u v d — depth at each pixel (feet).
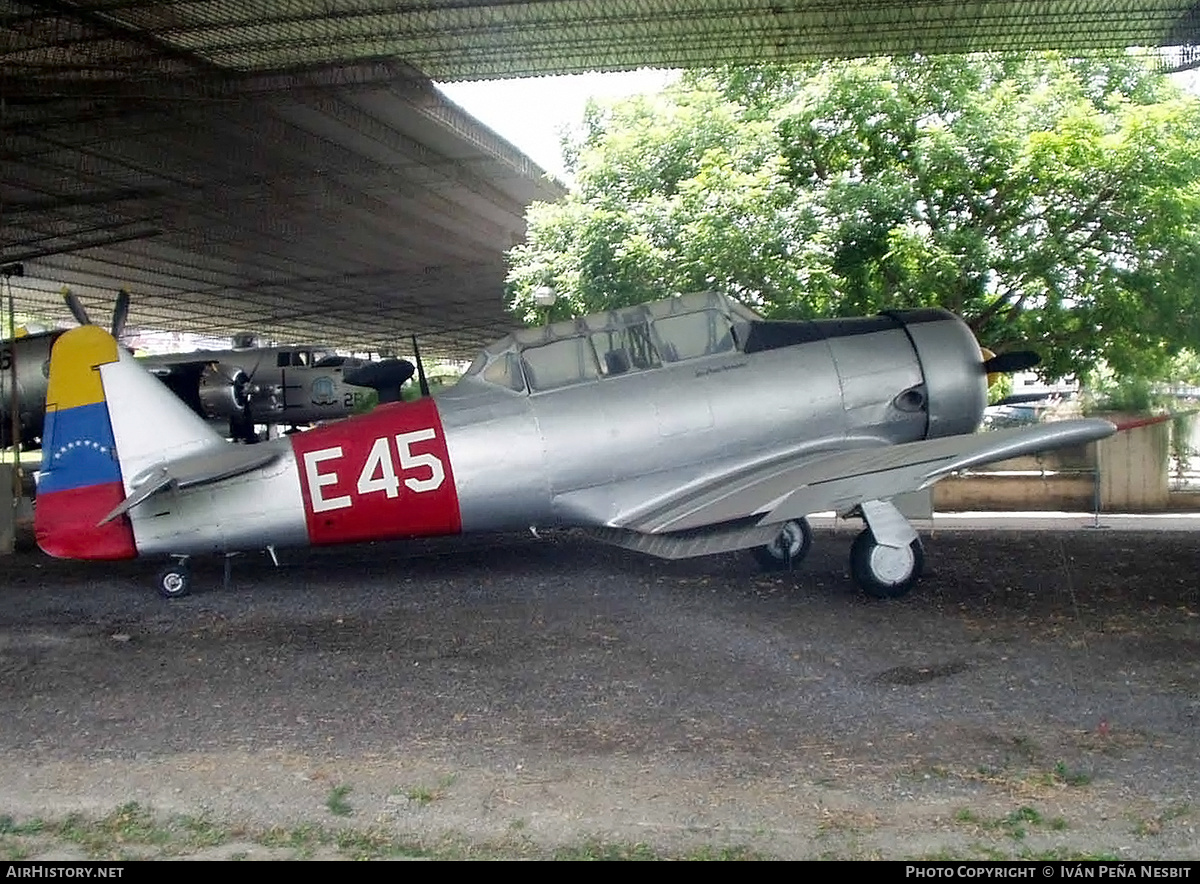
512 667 21.21
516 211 77.20
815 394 30.19
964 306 45.60
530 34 39.65
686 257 42.16
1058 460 51.52
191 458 29.73
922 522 42.29
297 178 65.46
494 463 29.37
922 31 39.11
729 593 28.37
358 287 105.19
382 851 12.64
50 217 72.08
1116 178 41.81
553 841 12.76
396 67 45.27
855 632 23.49
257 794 14.43
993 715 17.33
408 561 35.37
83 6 37.11
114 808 14.03
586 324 30.42
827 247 43.19
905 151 45.24
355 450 29.37
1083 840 12.47
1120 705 17.76
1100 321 43.83
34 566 37.09
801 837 12.66
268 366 70.33
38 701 19.56
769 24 37.76
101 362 29.73
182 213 72.74
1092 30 39.06
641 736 16.65
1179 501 47.47
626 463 29.63
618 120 49.52
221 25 38.91
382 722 17.74
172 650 23.50
